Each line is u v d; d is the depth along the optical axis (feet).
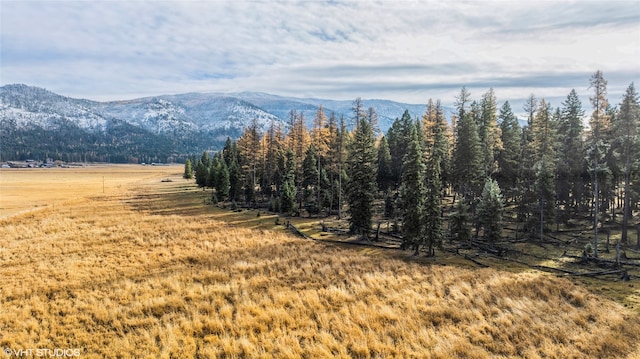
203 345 53.06
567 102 141.59
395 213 156.04
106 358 49.08
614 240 116.06
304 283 79.92
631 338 54.90
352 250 115.24
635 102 106.22
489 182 119.55
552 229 134.31
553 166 129.80
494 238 111.45
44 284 76.48
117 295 70.69
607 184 130.52
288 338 54.49
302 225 155.33
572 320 61.16
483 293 74.13
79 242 120.47
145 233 136.77
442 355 50.03
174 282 78.43
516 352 51.93
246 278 83.92
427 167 123.24
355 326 58.59
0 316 59.77
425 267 94.94
